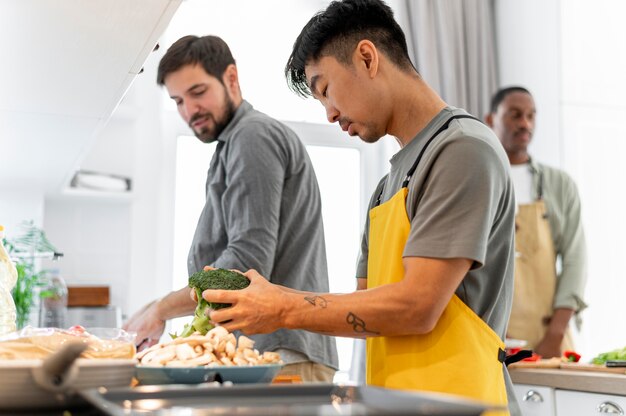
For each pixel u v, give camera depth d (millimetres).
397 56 1533
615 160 4133
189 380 1146
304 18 3982
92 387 864
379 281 1487
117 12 1402
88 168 3553
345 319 1345
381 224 1527
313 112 4012
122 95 1884
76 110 1994
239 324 1367
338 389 837
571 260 3570
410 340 1404
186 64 2109
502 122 3676
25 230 3131
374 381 1491
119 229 3615
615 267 4078
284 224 1995
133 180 3617
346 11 1520
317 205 2080
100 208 3605
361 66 1506
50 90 1844
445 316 1391
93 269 3562
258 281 1427
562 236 3617
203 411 702
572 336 3588
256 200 1922
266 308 1363
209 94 2119
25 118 2051
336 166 4051
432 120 1496
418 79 1545
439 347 1382
